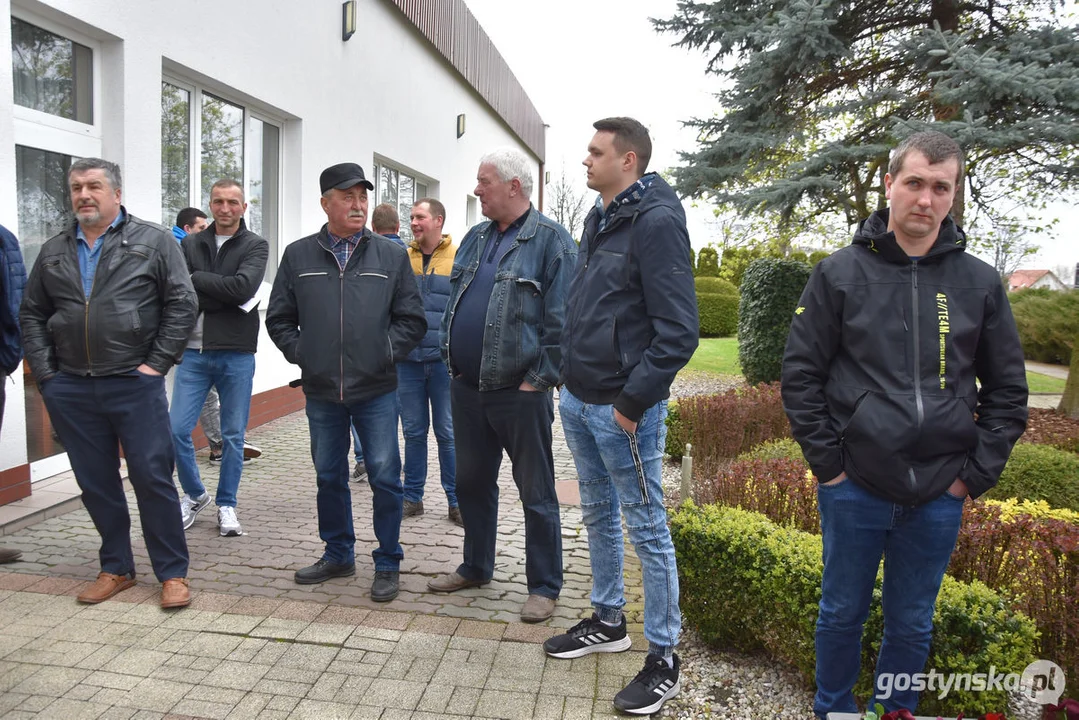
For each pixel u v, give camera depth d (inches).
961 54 270.1
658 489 106.2
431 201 181.0
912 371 85.2
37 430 190.1
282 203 304.8
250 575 145.9
